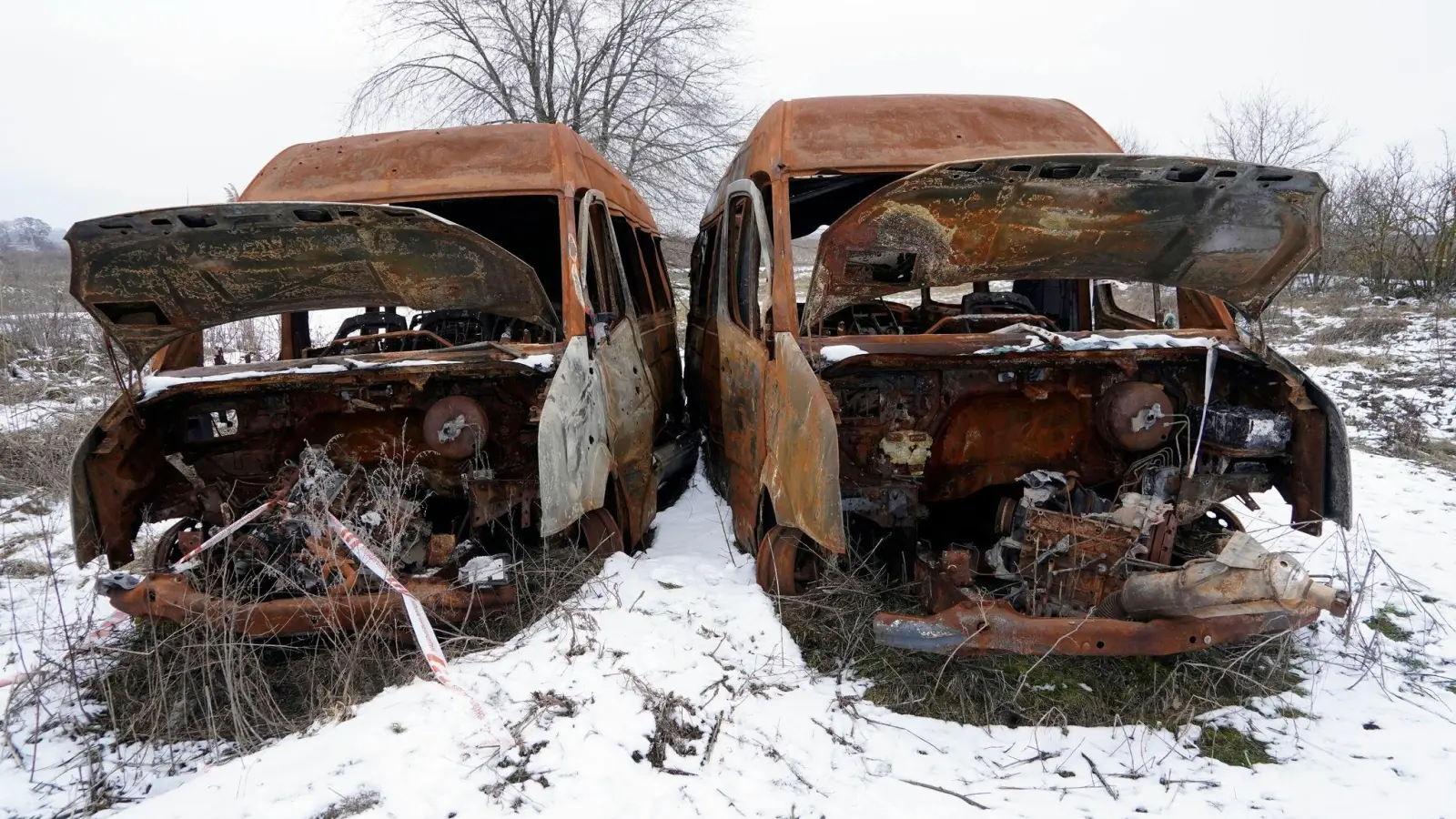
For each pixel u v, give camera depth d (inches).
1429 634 156.7
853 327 207.5
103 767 124.9
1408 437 304.0
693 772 111.7
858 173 170.2
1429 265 729.6
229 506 159.5
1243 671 139.7
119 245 136.9
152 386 153.1
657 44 712.4
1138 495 142.1
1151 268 150.6
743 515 177.9
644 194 721.6
